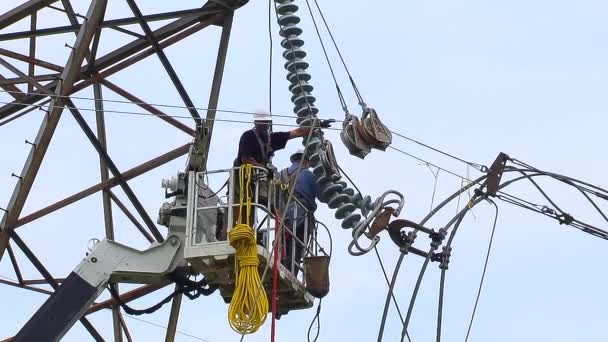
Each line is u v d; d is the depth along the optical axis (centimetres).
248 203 1828
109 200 2181
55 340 1883
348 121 1930
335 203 1903
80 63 2111
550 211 1973
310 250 1952
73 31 2248
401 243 1862
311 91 1970
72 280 1906
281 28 1984
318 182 1917
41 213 2117
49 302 1895
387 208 1869
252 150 1878
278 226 1869
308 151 1939
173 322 2114
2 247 2086
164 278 1925
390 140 1936
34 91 2245
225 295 1942
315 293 1920
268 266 1781
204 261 1847
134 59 2211
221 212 1927
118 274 1920
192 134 2177
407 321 1772
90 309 2134
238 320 1777
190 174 1881
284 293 1928
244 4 2248
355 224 1894
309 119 1922
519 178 1956
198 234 1877
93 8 2112
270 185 1869
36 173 2072
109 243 1928
